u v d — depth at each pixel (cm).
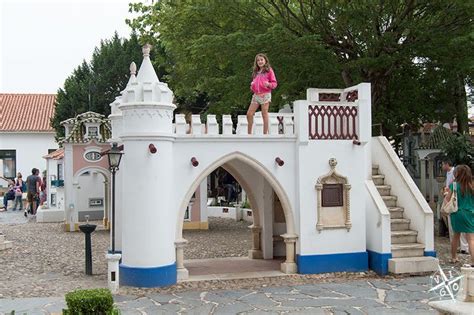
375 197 1214
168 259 1084
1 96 4416
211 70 1928
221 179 3434
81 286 1076
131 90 1063
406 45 1645
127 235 1075
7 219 2512
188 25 1800
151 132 1058
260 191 1389
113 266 1030
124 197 1082
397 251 1184
